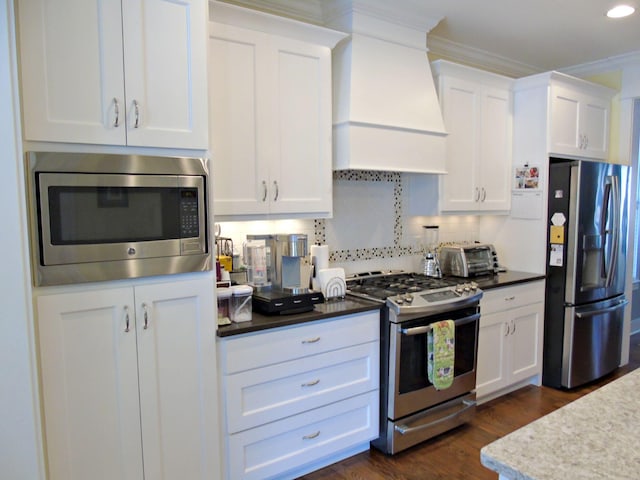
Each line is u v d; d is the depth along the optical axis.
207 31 1.98
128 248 1.82
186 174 1.94
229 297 2.18
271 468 2.26
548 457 0.92
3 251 1.59
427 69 3.09
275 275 2.55
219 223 2.60
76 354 1.74
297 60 2.52
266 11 2.78
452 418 2.84
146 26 1.83
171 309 1.94
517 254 3.80
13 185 1.58
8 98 1.56
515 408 3.25
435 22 3.06
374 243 3.38
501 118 3.65
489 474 2.46
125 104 1.79
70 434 1.75
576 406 1.16
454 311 2.83
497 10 2.96
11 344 1.62
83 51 1.71
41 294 1.67
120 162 1.79
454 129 3.33
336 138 2.76
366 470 2.50
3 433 1.65
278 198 2.49
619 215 3.77
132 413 1.88
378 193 3.38
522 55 3.92
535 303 3.56
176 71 1.90
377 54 2.85
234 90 2.30
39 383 1.68
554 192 3.54
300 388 2.33
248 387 2.16
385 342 2.60
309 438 2.38
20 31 1.58
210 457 2.07
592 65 4.12
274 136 2.45
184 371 1.99
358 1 2.70
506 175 3.74
